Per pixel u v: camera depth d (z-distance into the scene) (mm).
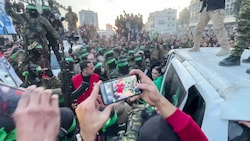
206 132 1366
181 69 2490
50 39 4531
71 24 11352
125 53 10844
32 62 3545
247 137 1281
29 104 569
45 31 4293
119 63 5660
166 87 3301
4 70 2850
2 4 5090
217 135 1329
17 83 2932
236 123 1312
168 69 3580
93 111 889
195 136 880
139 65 7309
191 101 1864
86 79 3812
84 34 16609
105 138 2072
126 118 2408
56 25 5336
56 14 5371
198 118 1599
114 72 5793
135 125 2021
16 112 562
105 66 6969
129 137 1932
